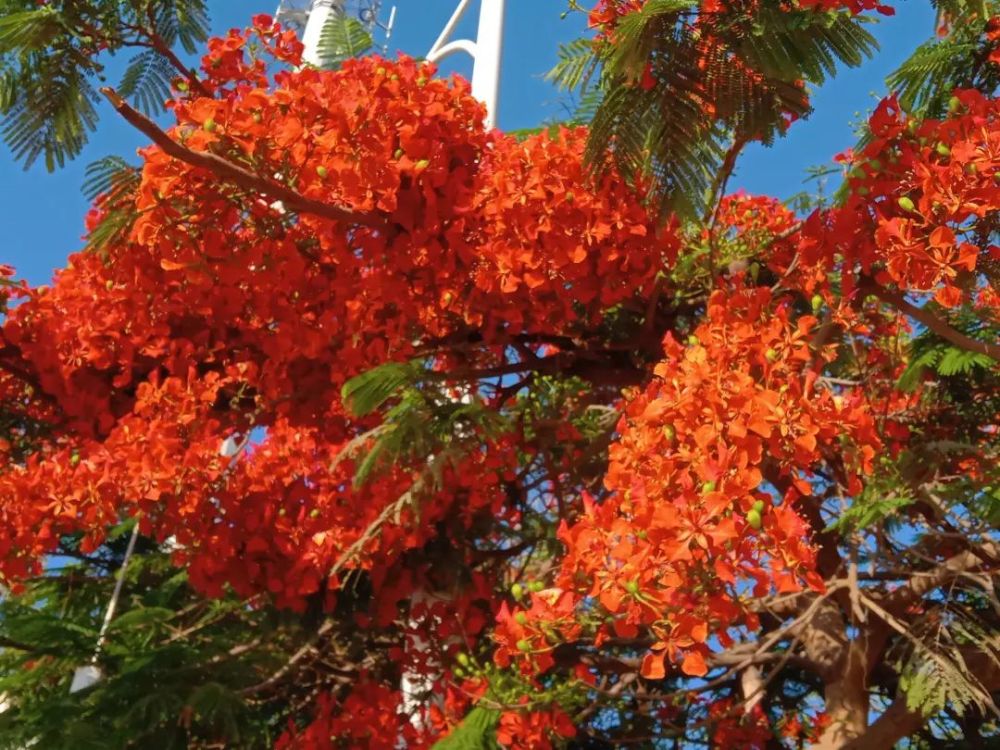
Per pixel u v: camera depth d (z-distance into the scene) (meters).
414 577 4.75
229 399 4.38
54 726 3.93
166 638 5.05
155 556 6.21
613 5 3.19
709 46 2.74
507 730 3.69
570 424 4.73
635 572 2.56
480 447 4.26
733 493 2.52
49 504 3.78
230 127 3.02
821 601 4.30
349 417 4.23
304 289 3.87
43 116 3.71
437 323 4.18
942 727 5.26
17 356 4.32
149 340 4.12
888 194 3.09
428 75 3.61
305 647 5.02
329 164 3.21
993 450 3.96
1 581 3.86
